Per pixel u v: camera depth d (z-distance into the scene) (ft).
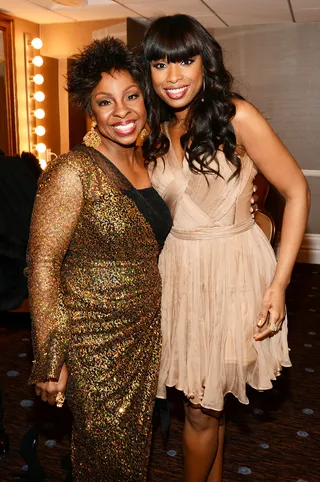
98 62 5.16
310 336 13.14
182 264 5.85
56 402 5.56
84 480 5.90
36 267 5.09
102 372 5.61
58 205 5.05
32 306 5.16
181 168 5.65
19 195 7.46
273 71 19.19
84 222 5.24
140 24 18.76
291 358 11.91
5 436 8.29
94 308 5.47
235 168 5.55
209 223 5.73
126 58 5.24
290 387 10.64
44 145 18.85
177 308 5.94
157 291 5.78
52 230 5.06
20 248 7.26
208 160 5.47
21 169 7.70
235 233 5.79
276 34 18.89
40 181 5.14
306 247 20.08
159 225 5.64
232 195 5.64
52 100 19.60
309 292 16.58
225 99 5.40
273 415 9.57
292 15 17.24
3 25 16.94
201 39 5.27
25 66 18.19
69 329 5.30
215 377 5.85
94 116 5.36
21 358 11.60
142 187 5.65
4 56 17.21
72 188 5.07
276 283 5.74
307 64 18.84
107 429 5.69
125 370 5.69
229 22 18.44
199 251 5.78
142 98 5.40
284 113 19.40
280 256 5.75
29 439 7.16
